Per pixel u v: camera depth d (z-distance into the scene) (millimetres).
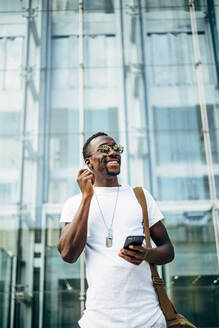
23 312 4727
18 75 5816
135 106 5633
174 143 5414
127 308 1471
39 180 5289
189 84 5730
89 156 1810
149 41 5984
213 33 5969
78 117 5590
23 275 4879
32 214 5141
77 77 5809
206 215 5051
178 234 4980
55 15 6152
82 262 4914
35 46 5973
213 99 5629
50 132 5520
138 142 5438
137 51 5938
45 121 5582
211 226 4992
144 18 6113
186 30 6020
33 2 6203
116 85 5766
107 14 6164
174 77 5770
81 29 6074
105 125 5543
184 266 4836
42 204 5184
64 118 5602
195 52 5895
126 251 1453
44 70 5848
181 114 5570
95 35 6043
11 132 5520
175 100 5648
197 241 4945
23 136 5504
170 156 5348
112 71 5836
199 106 5605
